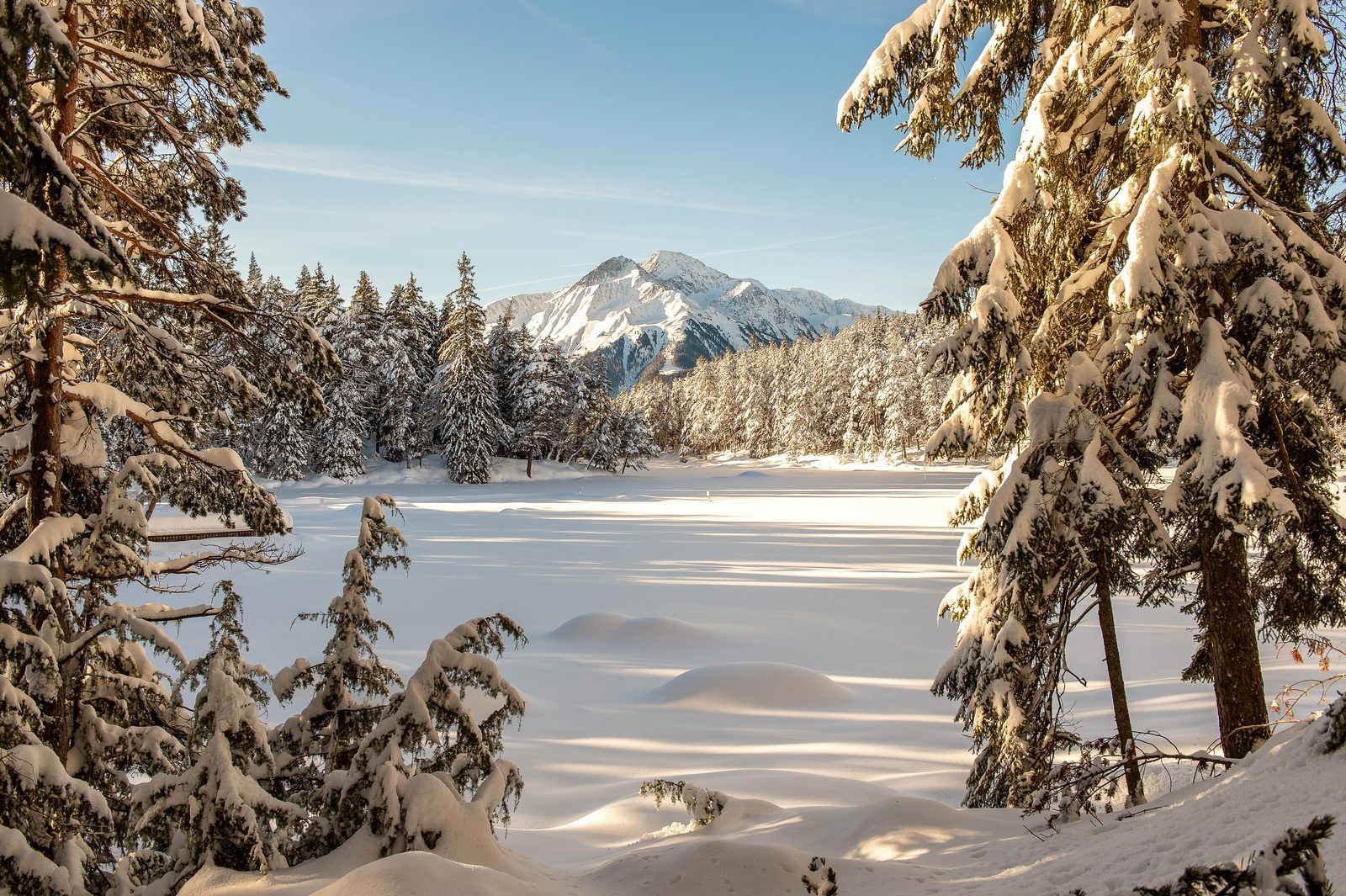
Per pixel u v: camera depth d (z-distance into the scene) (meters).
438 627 22.42
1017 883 4.30
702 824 8.05
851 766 12.29
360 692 6.88
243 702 5.20
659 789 8.28
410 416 76.94
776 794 9.99
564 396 84.69
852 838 6.80
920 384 85.06
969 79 7.54
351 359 69.19
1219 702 6.43
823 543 40.75
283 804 4.99
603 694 16.84
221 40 6.75
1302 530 6.47
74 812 4.76
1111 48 6.61
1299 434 6.51
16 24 4.05
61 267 5.37
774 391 115.25
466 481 75.25
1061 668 7.25
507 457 85.81
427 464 79.06
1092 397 6.57
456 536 44.19
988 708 7.18
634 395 135.75
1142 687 15.06
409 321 76.25
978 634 7.68
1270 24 5.77
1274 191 6.39
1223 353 5.82
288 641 20.56
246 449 65.44
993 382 6.79
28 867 4.30
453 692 5.98
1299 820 3.22
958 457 7.49
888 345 92.00
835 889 4.89
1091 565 6.78
